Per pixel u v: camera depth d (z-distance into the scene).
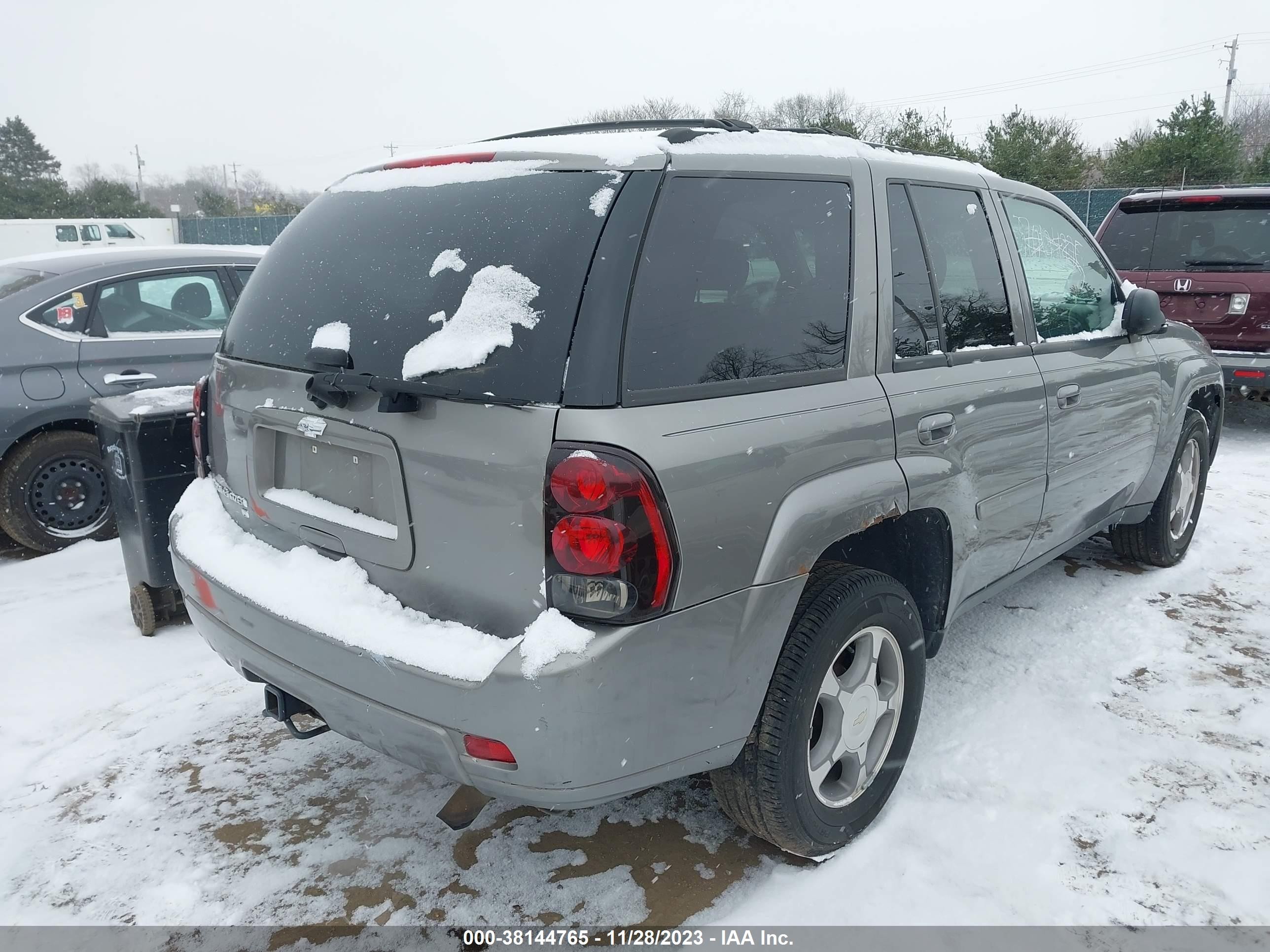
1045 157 24.61
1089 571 4.58
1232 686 3.36
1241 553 4.78
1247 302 7.03
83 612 4.20
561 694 1.78
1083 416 3.41
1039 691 3.33
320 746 3.11
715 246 2.10
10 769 2.97
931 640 2.89
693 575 1.91
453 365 1.92
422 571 2.01
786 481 2.12
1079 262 3.74
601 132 2.33
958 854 2.46
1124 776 2.80
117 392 5.12
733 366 2.09
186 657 3.77
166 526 3.74
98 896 2.39
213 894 2.39
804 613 2.25
